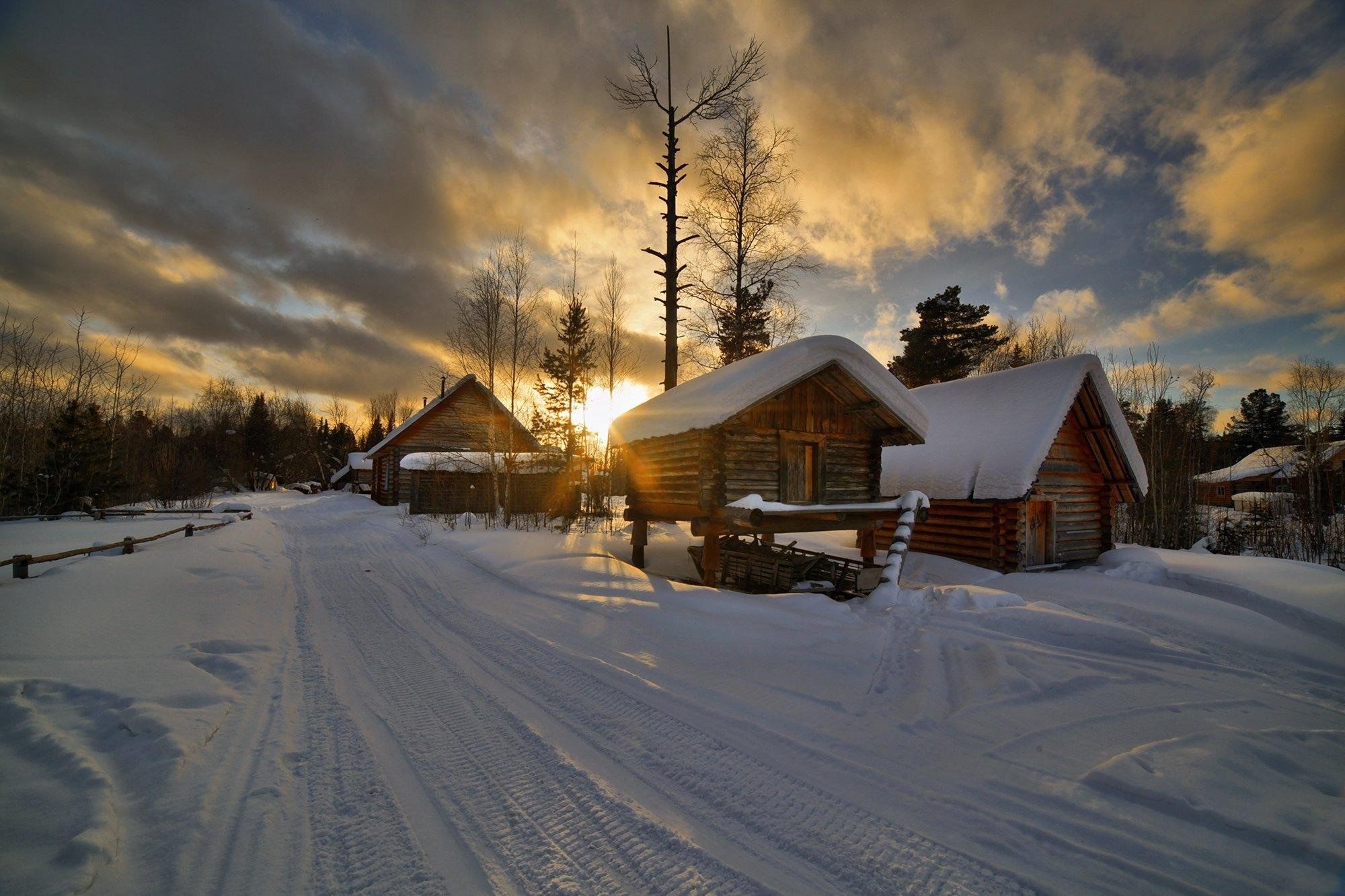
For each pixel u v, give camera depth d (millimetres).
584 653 6441
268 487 65875
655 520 12680
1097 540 14406
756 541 13172
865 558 12047
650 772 3910
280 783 3693
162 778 3564
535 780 3816
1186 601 9367
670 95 17812
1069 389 12406
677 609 8000
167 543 12836
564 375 32000
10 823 2975
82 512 21156
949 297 34125
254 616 7875
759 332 22078
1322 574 10070
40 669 4949
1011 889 2760
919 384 35094
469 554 13328
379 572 12195
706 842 3158
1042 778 3764
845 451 11539
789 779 3814
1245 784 3592
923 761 4035
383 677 5785
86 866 2662
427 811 3449
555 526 19906
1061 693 5328
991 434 12891
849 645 6715
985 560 12898
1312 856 2891
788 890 2770
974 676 5723
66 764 3570
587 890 2771
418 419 32875
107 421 26266
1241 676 6086
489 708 4984
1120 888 2740
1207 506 22484
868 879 2846
